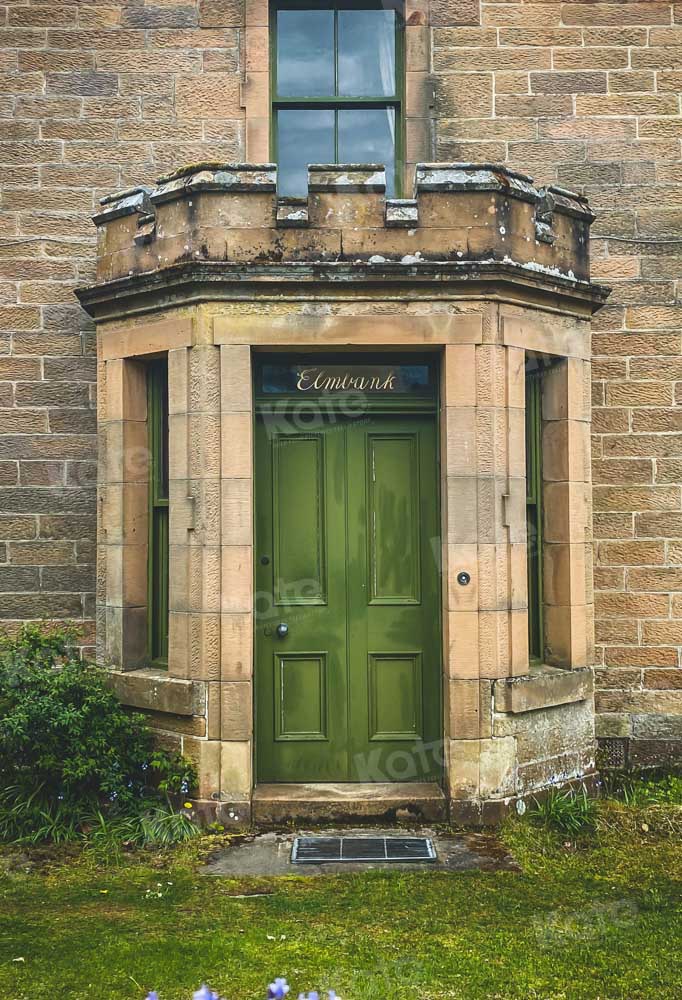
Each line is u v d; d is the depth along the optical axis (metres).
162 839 5.23
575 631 5.97
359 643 5.94
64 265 6.74
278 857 5.04
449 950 3.95
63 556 6.66
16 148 6.76
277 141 6.92
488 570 5.51
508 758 5.54
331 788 5.75
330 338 5.52
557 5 6.82
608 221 6.77
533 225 5.75
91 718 5.49
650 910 4.39
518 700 5.53
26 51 6.78
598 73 6.81
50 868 4.94
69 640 6.08
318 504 5.98
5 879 4.79
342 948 3.96
